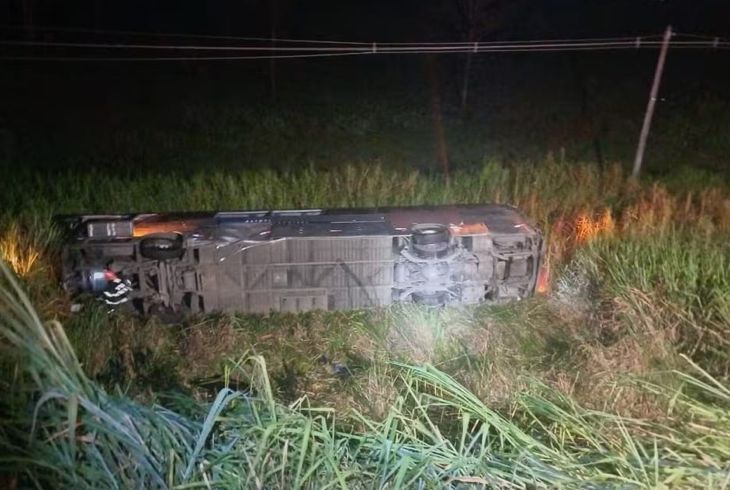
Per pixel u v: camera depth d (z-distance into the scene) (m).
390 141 15.46
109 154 13.97
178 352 6.50
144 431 3.45
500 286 7.52
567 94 18.94
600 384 5.55
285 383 5.93
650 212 9.55
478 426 4.81
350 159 14.09
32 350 3.30
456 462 3.61
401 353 6.58
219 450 3.58
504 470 3.73
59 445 3.36
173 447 3.49
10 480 3.21
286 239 7.05
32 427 3.18
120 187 10.47
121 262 7.02
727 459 3.86
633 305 6.84
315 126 16.33
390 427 3.95
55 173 12.45
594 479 3.63
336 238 7.08
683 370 5.81
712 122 16.97
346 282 7.21
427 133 16.06
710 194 11.23
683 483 3.60
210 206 10.14
